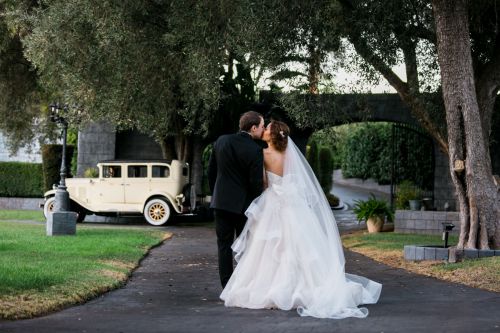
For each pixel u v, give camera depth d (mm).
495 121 19562
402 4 13883
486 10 14406
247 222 7207
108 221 24656
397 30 14414
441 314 6555
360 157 45312
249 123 7543
